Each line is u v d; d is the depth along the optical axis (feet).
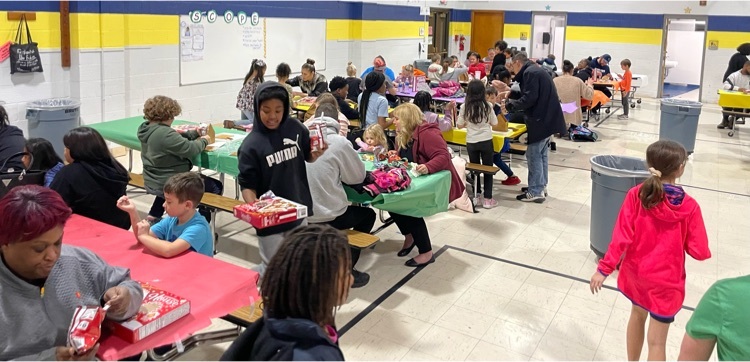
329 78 38.24
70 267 5.62
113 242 8.88
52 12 22.44
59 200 5.19
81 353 5.17
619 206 13.51
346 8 38.93
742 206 20.15
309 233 4.45
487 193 19.26
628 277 9.34
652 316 9.13
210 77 29.35
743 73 33.35
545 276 13.97
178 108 14.62
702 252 8.98
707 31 46.34
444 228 17.20
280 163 9.70
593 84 38.09
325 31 37.09
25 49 21.47
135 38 25.29
